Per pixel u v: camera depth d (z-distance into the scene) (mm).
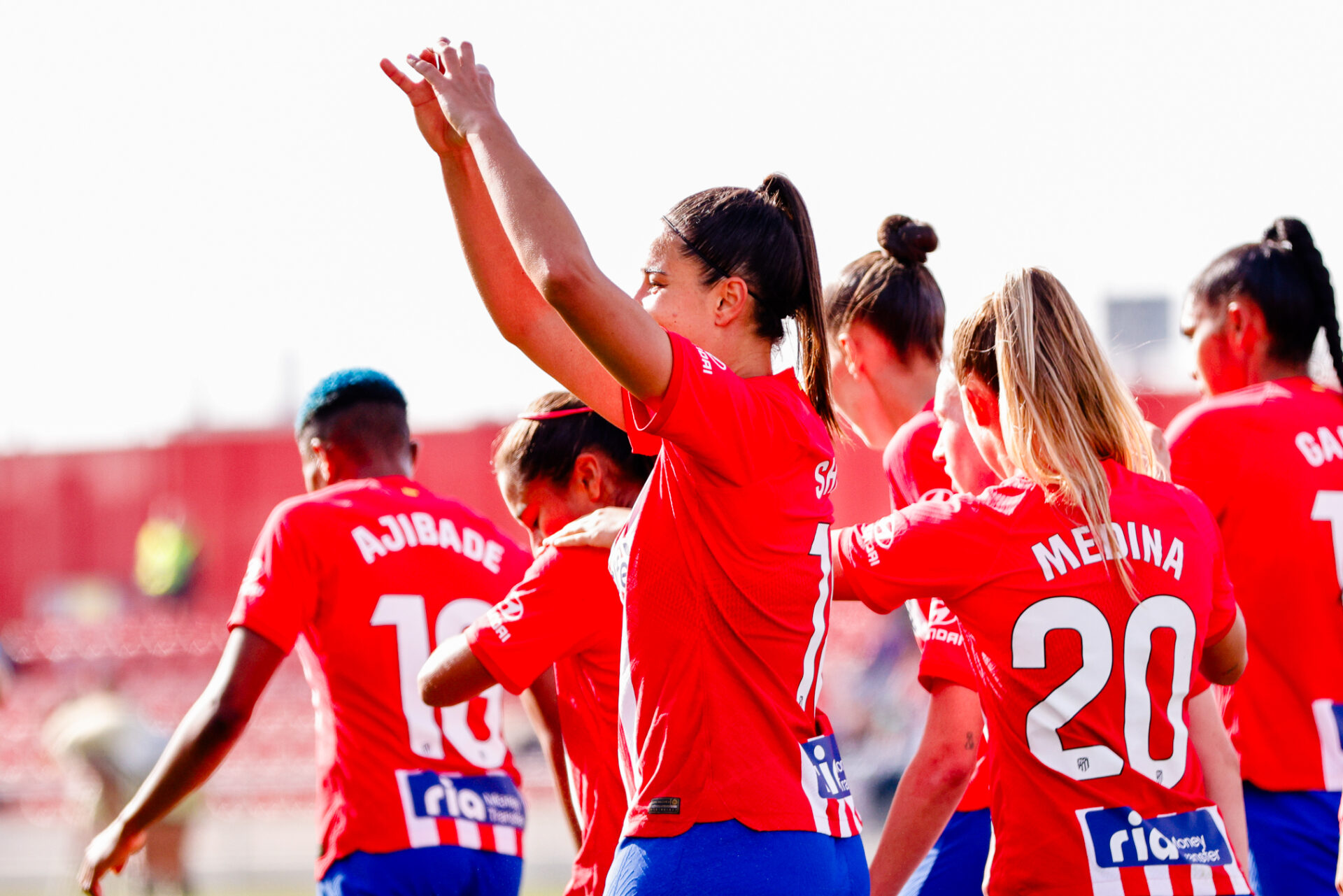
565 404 12234
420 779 12594
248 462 69000
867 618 51312
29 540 69812
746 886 8102
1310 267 13867
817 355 9406
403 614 12875
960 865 12055
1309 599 12703
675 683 8461
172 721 60625
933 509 9812
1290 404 13078
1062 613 9352
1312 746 12641
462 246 9781
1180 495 9930
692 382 8086
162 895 35875
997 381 10070
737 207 9062
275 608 12664
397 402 14328
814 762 8633
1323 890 12578
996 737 9625
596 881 10812
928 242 13305
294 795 50625
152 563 68125
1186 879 8992
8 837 51438
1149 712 9305
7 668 60469
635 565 8664
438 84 8914
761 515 8422
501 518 59688
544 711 12500
